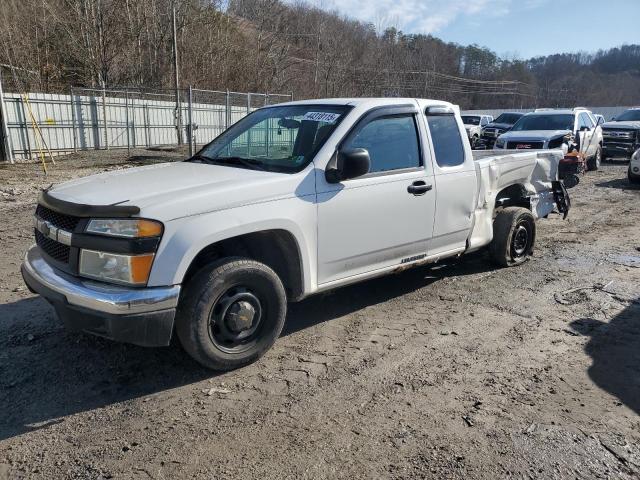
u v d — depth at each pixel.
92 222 3.30
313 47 47.59
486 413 3.30
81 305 3.25
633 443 3.02
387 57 55.12
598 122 17.62
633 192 12.66
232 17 38.56
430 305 5.12
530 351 4.17
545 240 7.82
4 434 3.03
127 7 28.94
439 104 5.09
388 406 3.37
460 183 5.13
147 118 22.77
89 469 2.75
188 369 3.79
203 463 2.81
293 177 3.90
